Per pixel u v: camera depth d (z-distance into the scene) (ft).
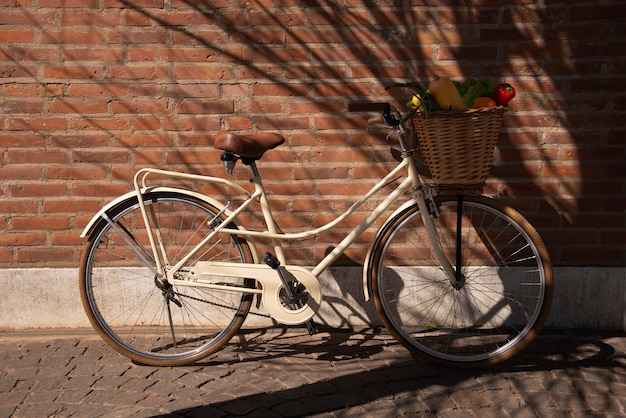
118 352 13.19
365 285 13.10
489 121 11.66
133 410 11.16
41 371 12.51
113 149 13.98
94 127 13.89
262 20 13.66
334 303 14.55
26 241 14.20
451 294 14.57
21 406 11.28
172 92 13.83
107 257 14.33
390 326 13.14
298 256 14.43
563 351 13.46
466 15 13.67
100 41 13.64
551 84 13.83
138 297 14.37
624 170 14.03
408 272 14.52
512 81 13.84
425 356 12.96
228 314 14.44
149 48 13.67
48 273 14.21
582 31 13.62
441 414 11.18
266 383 12.13
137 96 13.82
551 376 12.47
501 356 12.77
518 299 14.48
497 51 13.75
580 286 14.37
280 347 13.69
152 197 13.01
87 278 12.99
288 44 13.75
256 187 12.74
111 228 14.03
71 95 13.76
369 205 14.25
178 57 13.71
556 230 14.30
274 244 12.85
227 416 10.95
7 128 13.80
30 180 13.99
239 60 13.78
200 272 12.75
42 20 13.52
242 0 13.58
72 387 11.94
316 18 13.67
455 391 11.93
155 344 13.62
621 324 14.43
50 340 13.85
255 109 13.94
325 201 14.26
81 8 13.52
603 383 12.21
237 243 13.04
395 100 13.91
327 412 11.15
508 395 11.80
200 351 12.97
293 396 11.64
